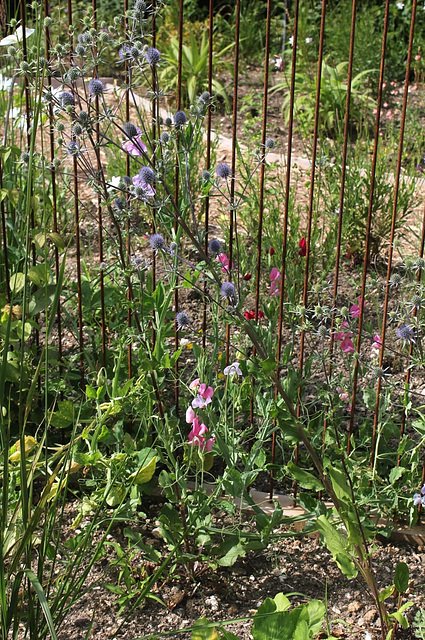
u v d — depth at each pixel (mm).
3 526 2121
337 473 2611
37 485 3213
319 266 5172
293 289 4250
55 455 2527
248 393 3031
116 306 3816
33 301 3105
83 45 2561
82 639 2576
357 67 9484
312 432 2887
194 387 2865
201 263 3025
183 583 2830
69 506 3158
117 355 3535
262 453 2969
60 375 3467
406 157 6777
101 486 2986
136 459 2918
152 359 2770
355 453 3316
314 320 4355
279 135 7969
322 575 2885
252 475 2820
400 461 3188
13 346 3410
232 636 2143
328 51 10211
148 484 3137
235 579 2855
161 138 2588
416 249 5383
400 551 3010
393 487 3059
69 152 2598
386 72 9578
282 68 9211
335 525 2848
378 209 5539
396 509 3051
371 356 4211
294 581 2857
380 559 2961
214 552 2822
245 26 11258
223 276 3590
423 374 4109
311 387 3920
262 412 2904
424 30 10641
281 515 2814
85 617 2666
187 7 11312
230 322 2523
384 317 2961
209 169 3002
